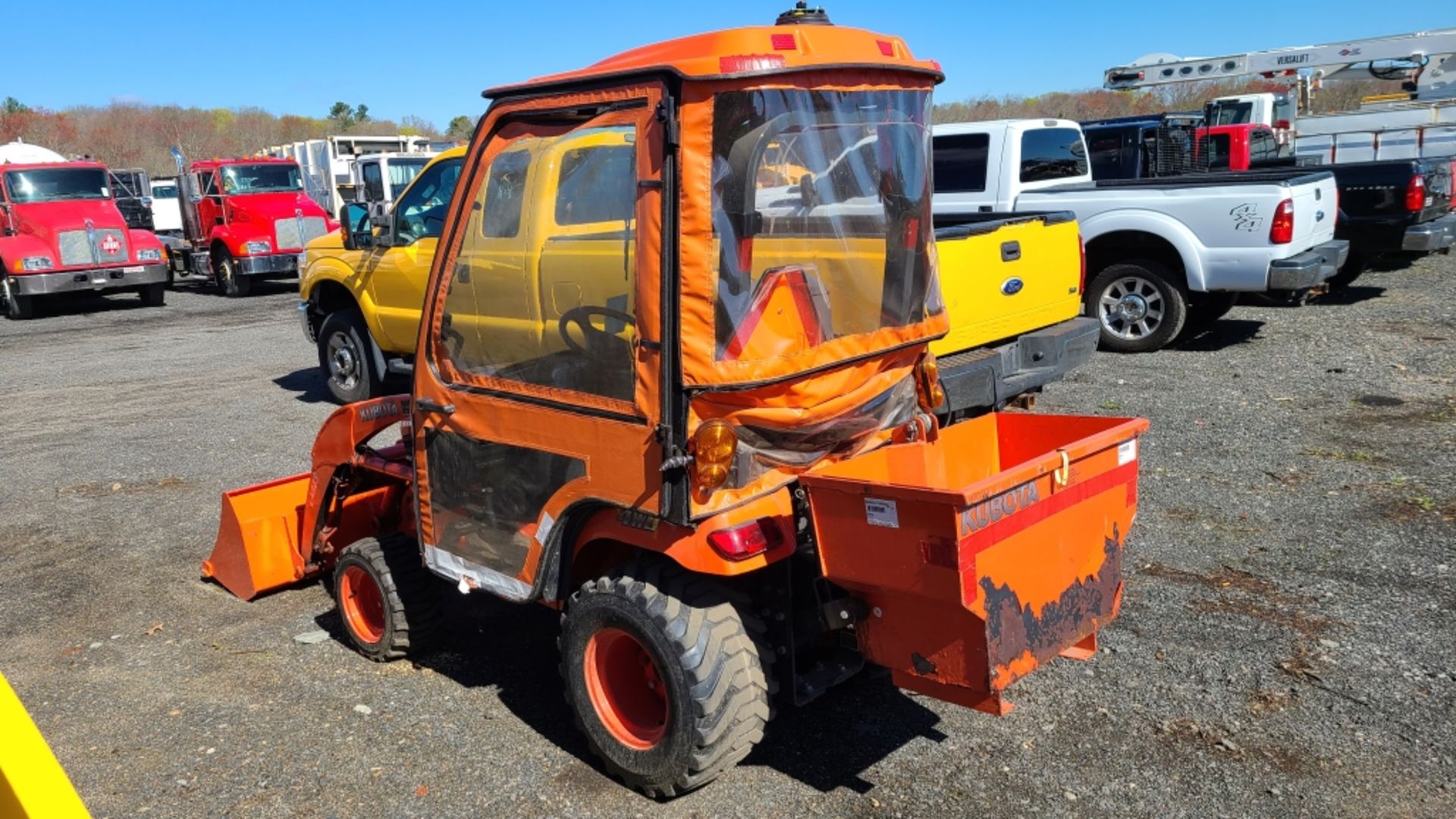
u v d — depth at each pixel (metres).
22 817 2.21
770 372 3.19
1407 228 11.15
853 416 3.57
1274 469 6.49
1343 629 4.48
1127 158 13.11
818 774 3.70
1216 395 8.29
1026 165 10.58
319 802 3.68
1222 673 4.20
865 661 3.69
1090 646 3.59
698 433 3.14
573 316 3.45
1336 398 8.01
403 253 8.69
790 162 3.29
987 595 3.02
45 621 5.36
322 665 4.74
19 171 17.77
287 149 25.88
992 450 4.27
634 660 3.69
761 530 3.26
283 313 17.17
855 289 3.57
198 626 5.22
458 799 3.66
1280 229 9.03
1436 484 6.04
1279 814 3.35
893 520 3.02
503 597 3.86
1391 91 28.52
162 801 3.73
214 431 9.05
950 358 5.98
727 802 3.55
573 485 3.51
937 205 10.95
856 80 3.45
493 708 4.28
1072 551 3.37
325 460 4.94
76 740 4.18
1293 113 19.84
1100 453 3.40
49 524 6.85
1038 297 6.55
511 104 3.57
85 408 10.27
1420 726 3.77
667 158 3.06
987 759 3.74
